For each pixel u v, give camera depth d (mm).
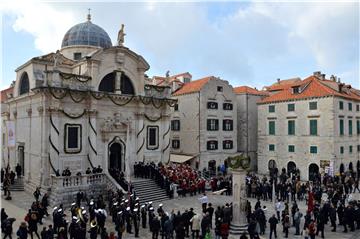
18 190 30500
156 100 35719
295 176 37281
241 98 51688
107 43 39656
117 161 33219
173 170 33062
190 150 46156
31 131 30938
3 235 16703
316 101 40562
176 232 18000
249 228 17859
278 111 45125
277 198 29500
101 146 31719
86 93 30516
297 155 42562
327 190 29031
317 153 40250
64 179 26047
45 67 32125
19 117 34188
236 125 49344
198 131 44844
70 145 29797
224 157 47312
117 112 32812
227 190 31906
